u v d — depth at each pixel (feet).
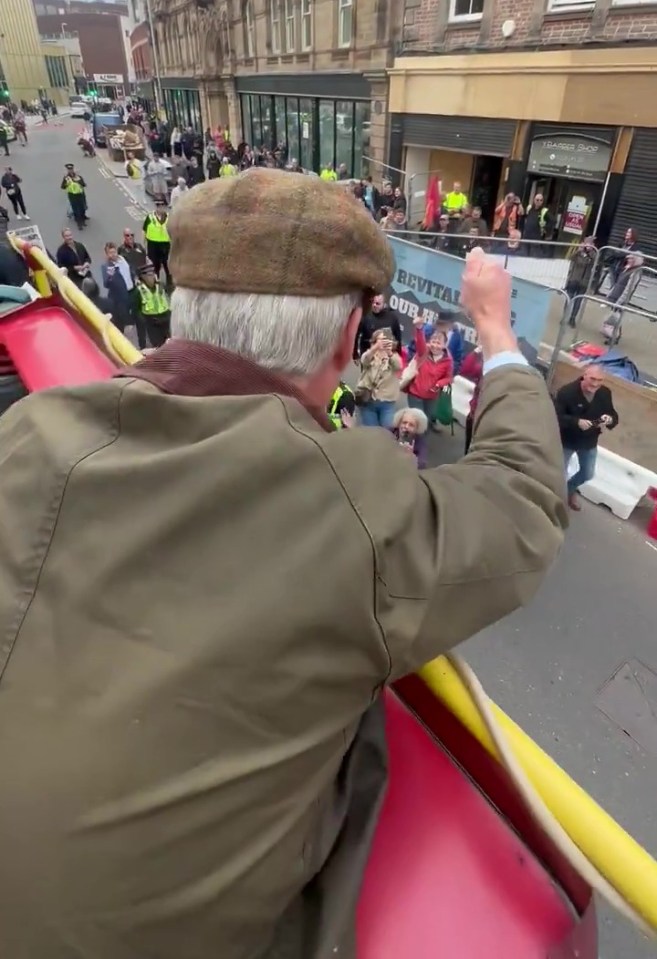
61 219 67.26
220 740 1.88
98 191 81.97
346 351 2.69
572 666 14.24
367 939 2.84
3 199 77.71
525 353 21.71
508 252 39.52
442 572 2.08
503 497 2.42
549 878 3.04
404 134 56.13
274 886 2.04
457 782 3.34
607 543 18.19
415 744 3.50
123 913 1.82
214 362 2.36
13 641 2.03
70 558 2.05
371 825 2.76
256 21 78.02
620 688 13.73
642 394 21.38
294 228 2.32
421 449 20.53
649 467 20.24
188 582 1.94
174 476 2.04
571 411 18.31
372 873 3.02
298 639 1.90
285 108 78.64
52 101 294.46
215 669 1.86
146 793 1.83
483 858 3.08
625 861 2.46
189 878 1.87
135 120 144.77
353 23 58.08
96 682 1.90
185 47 114.42
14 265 13.62
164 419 2.21
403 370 24.16
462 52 47.21
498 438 2.79
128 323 32.68
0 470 2.39
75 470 2.14
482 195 53.31
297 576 1.91
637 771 12.09
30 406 2.52
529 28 41.88
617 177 40.27
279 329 2.34
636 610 15.79
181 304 2.47
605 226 41.91
